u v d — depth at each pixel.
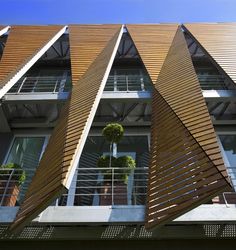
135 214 4.80
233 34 9.84
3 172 5.91
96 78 7.18
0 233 4.84
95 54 9.16
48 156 5.38
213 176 4.01
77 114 6.02
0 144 7.90
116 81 9.60
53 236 4.84
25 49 9.24
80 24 11.11
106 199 5.33
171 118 6.03
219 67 8.18
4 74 8.11
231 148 7.68
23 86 9.36
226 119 8.34
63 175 4.20
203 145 4.69
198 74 10.40
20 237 4.83
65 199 6.17
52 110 8.34
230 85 9.12
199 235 4.84
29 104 8.00
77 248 4.90
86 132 5.24
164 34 10.29
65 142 5.09
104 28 10.81
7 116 8.21
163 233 4.87
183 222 4.71
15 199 5.55
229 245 4.93
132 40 9.90
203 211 4.79
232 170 6.95
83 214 4.80
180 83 7.10
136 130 8.27
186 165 4.55
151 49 9.32
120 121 8.40
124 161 6.03
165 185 4.54
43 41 9.73
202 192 3.92
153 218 4.26
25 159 7.62
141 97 7.97
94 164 7.39
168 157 5.02
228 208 4.83
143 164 7.35
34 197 4.51
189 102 6.17
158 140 5.74
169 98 6.79
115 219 4.74
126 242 4.97
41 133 8.29
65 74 10.56
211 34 9.88
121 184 5.62
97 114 8.48
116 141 6.09
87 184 6.59
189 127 5.35
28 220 4.25
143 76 9.95
